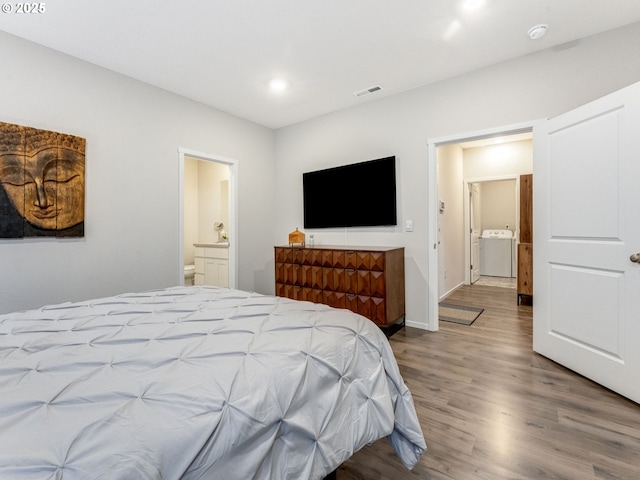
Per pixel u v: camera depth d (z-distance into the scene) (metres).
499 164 5.36
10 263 2.25
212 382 0.84
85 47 2.44
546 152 2.44
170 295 1.90
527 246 4.11
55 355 1.01
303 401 0.95
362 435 1.09
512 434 1.55
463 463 1.36
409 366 2.33
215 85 3.12
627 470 1.31
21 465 0.54
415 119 3.21
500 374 2.19
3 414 0.69
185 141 3.37
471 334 3.04
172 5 2.00
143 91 3.00
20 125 2.28
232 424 0.75
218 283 4.32
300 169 4.23
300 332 1.21
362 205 3.58
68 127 2.52
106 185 2.74
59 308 1.62
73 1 1.94
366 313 3.03
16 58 2.27
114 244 2.80
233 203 3.94
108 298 1.84
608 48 2.30
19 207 2.25
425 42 2.43
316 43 2.44
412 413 1.28
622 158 1.90
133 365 0.94
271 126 4.39
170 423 0.69
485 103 2.81
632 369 1.83
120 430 0.65
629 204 1.86
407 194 3.29
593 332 2.07
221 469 0.71
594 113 2.06
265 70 2.84
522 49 2.54
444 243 4.64
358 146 3.65
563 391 1.96
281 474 0.85
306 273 3.53
